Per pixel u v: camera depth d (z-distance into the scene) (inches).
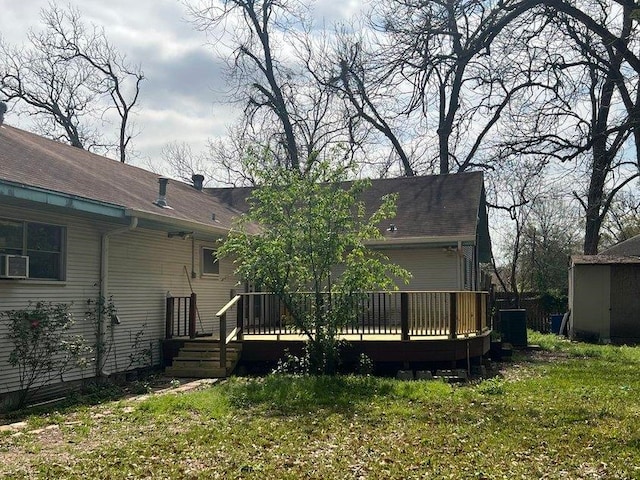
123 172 599.8
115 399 386.6
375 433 283.6
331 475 223.6
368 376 430.3
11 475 224.1
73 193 379.6
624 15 693.9
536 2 666.8
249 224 699.4
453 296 485.1
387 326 608.4
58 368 395.2
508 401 360.2
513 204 1175.6
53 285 398.3
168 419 314.3
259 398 362.0
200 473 226.2
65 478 220.7
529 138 839.1
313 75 1244.5
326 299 438.3
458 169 1145.4
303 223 431.8
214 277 614.9
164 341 514.6
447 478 220.1
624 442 267.6
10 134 491.2
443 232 665.0
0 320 359.6
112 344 454.6
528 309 1055.6
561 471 228.8
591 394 385.7
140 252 494.6
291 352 491.5
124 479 220.1
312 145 1235.9
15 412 346.0
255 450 256.4
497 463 238.8
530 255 1565.0
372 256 558.9
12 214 370.3
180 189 690.8
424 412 327.9
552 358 619.5
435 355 478.9
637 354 644.7
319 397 364.5
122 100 1338.6
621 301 826.8
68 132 1291.8
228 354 488.7
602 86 928.3
